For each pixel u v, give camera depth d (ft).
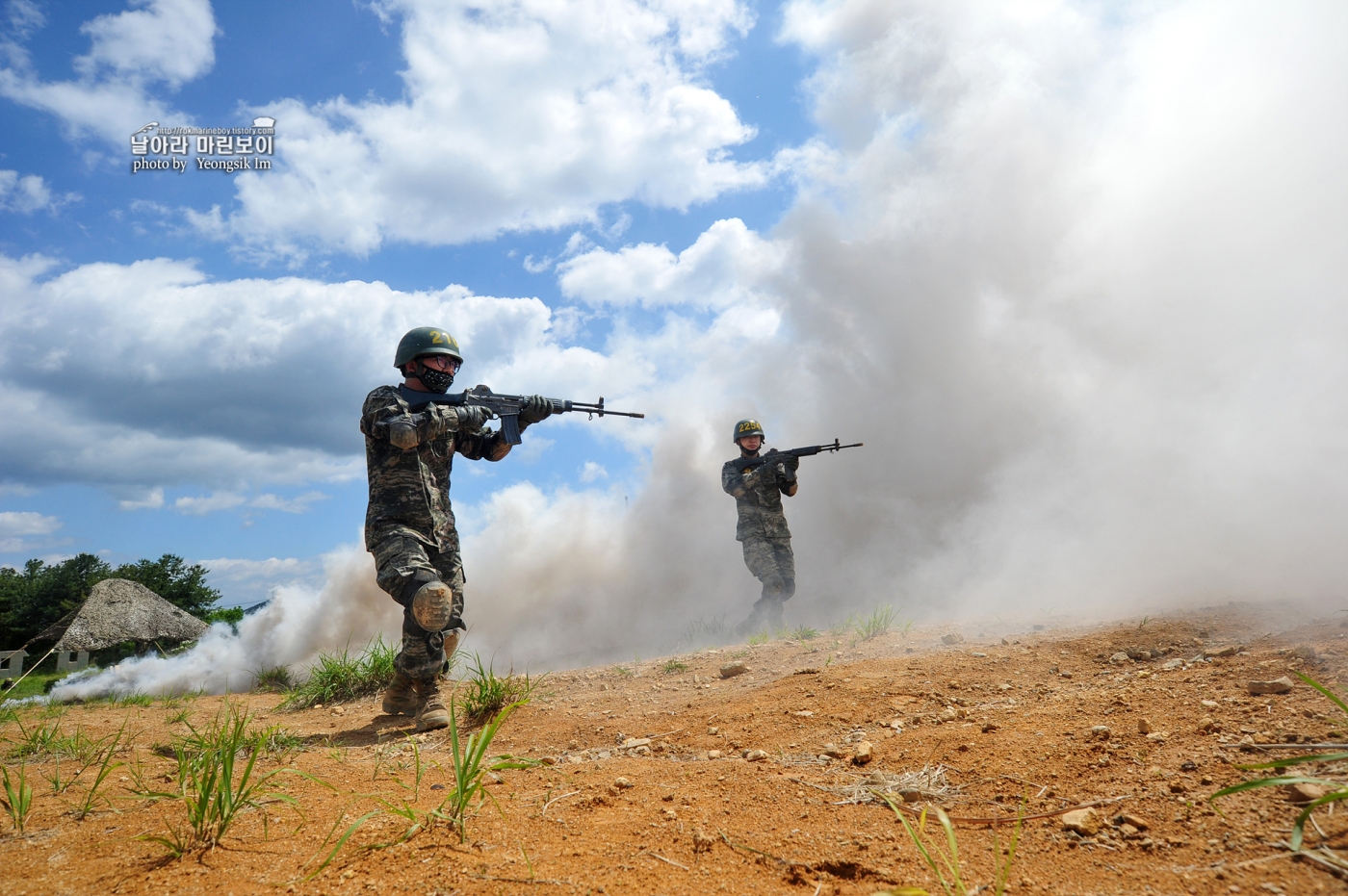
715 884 6.29
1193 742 8.56
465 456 20.70
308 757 12.26
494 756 12.16
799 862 6.70
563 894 6.06
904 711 12.57
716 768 10.23
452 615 17.94
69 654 45.75
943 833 7.31
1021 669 14.39
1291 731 8.22
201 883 6.33
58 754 12.50
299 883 6.29
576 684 19.01
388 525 16.80
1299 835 5.83
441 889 6.12
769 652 20.45
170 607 51.96
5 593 97.45
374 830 7.68
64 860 7.04
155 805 8.91
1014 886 6.04
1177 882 5.80
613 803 8.77
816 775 9.64
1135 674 12.66
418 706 15.58
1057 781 8.28
